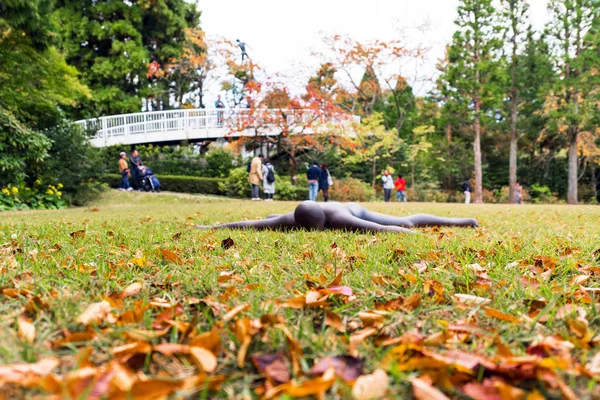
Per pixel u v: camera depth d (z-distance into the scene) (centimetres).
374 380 90
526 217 627
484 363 99
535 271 200
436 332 127
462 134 2894
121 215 655
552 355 108
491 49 2217
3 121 1066
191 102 3488
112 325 129
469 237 326
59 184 1206
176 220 540
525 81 2381
